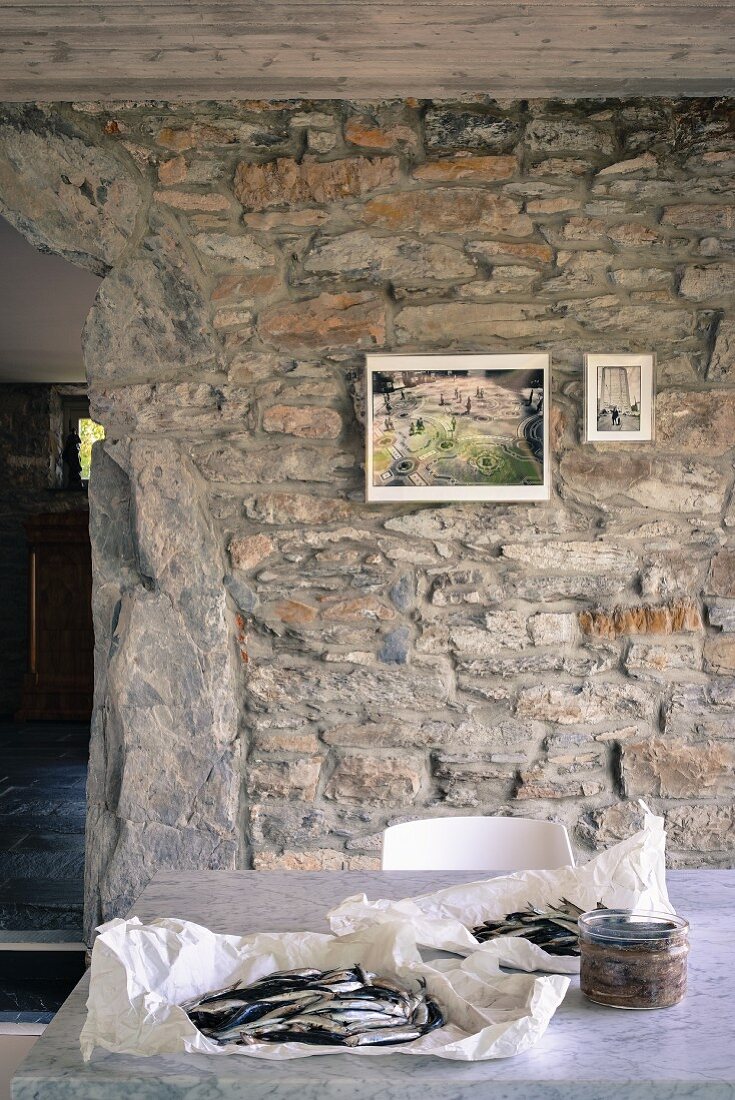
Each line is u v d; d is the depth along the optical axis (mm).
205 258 3422
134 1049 1191
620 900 1496
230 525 3424
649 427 3418
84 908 3412
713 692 3436
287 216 3422
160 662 3375
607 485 3434
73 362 7707
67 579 8180
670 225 3443
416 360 3383
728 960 1537
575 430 3441
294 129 3420
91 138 3396
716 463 3451
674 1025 1309
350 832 3418
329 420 3420
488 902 1613
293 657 3426
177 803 3371
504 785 3432
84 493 8586
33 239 3434
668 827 3434
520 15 2848
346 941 1426
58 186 3391
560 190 3436
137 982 1245
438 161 3428
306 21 2863
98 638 3473
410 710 3422
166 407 3420
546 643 3422
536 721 3428
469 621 3416
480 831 2320
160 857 3357
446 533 3414
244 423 3424
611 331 3441
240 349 3430
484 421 3393
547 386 3385
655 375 3441
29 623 8195
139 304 3420
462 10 2816
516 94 3387
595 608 3436
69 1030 1313
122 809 3363
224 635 3393
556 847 2273
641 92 3391
